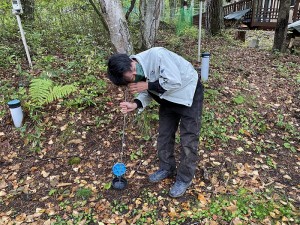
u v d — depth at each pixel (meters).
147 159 3.53
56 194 3.04
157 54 2.33
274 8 14.07
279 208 2.87
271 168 3.49
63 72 5.00
